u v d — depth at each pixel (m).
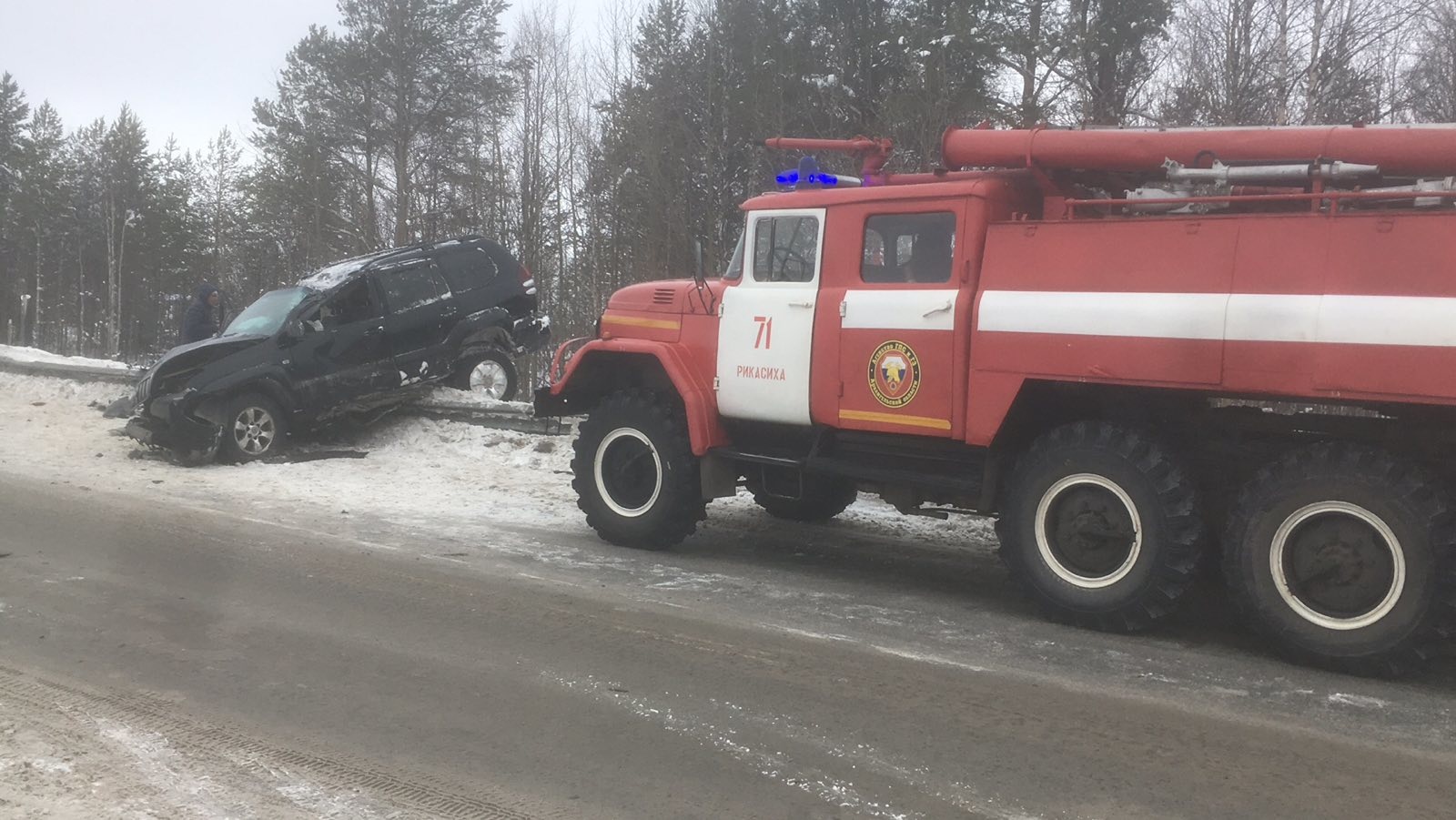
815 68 23.19
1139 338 5.91
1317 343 5.43
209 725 4.62
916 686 5.22
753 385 7.55
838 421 7.17
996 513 6.81
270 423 11.97
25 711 4.73
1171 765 4.35
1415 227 5.28
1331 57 16.38
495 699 4.98
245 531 8.38
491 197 30.52
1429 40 17.12
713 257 23.97
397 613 6.30
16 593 6.51
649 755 4.38
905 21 21.75
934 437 6.82
